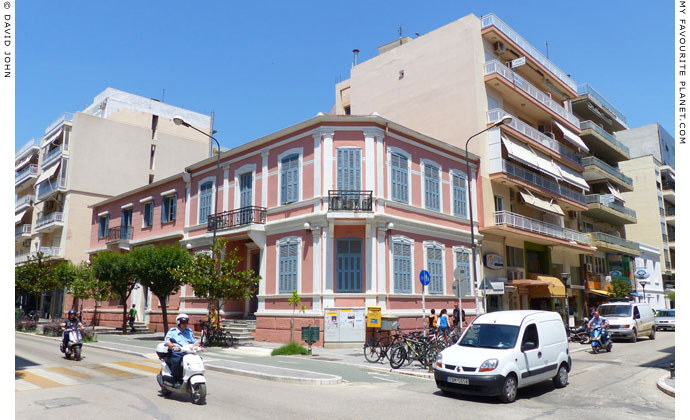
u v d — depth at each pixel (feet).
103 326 110.73
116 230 110.83
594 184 138.10
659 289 165.07
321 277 65.36
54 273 112.88
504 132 92.02
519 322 35.37
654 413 28.96
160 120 155.33
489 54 96.12
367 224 65.62
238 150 81.56
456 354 33.68
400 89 102.78
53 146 145.38
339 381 38.63
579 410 29.53
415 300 70.54
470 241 83.46
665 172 182.80
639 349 67.31
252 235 73.05
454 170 83.30
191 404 29.17
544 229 98.99
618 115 151.23
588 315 121.19
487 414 28.09
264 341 70.38
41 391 33.04
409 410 28.76
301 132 72.18
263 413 27.09
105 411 27.14
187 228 89.66
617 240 136.56
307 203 68.85
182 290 88.17
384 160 70.18
